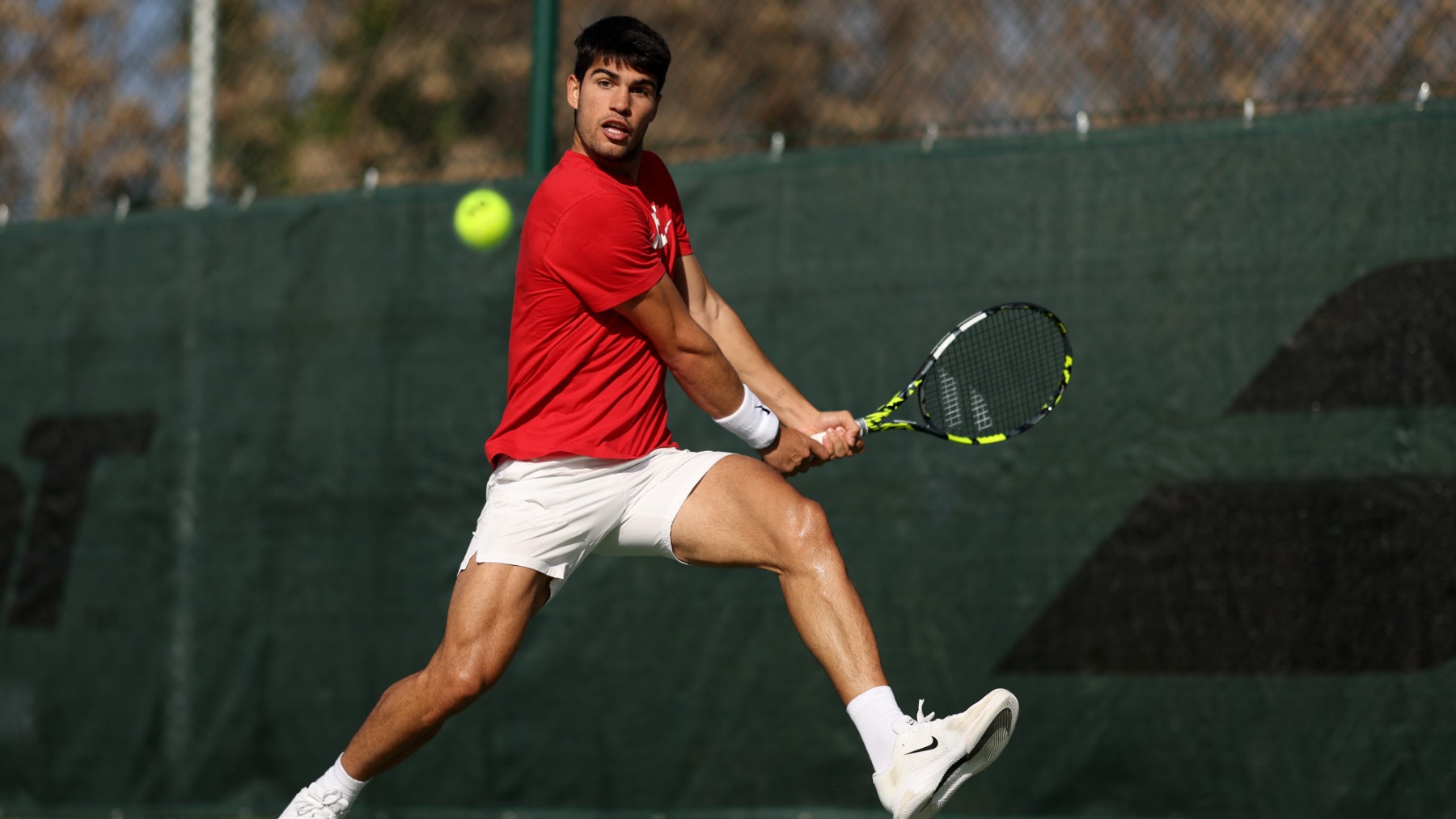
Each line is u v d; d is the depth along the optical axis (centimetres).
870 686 991
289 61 3130
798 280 1677
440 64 3641
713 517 1041
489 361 1764
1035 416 1230
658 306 1040
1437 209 1484
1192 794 1490
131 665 1847
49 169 2300
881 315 1644
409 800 1727
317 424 1822
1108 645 1530
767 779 1614
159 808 1811
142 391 1897
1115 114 1609
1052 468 1568
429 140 3612
